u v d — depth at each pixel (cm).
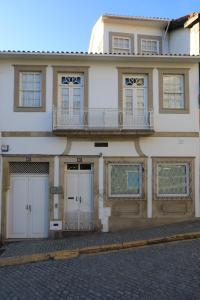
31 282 863
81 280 846
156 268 904
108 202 1522
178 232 1302
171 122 1552
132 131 1492
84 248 1182
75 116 1530
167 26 1909
